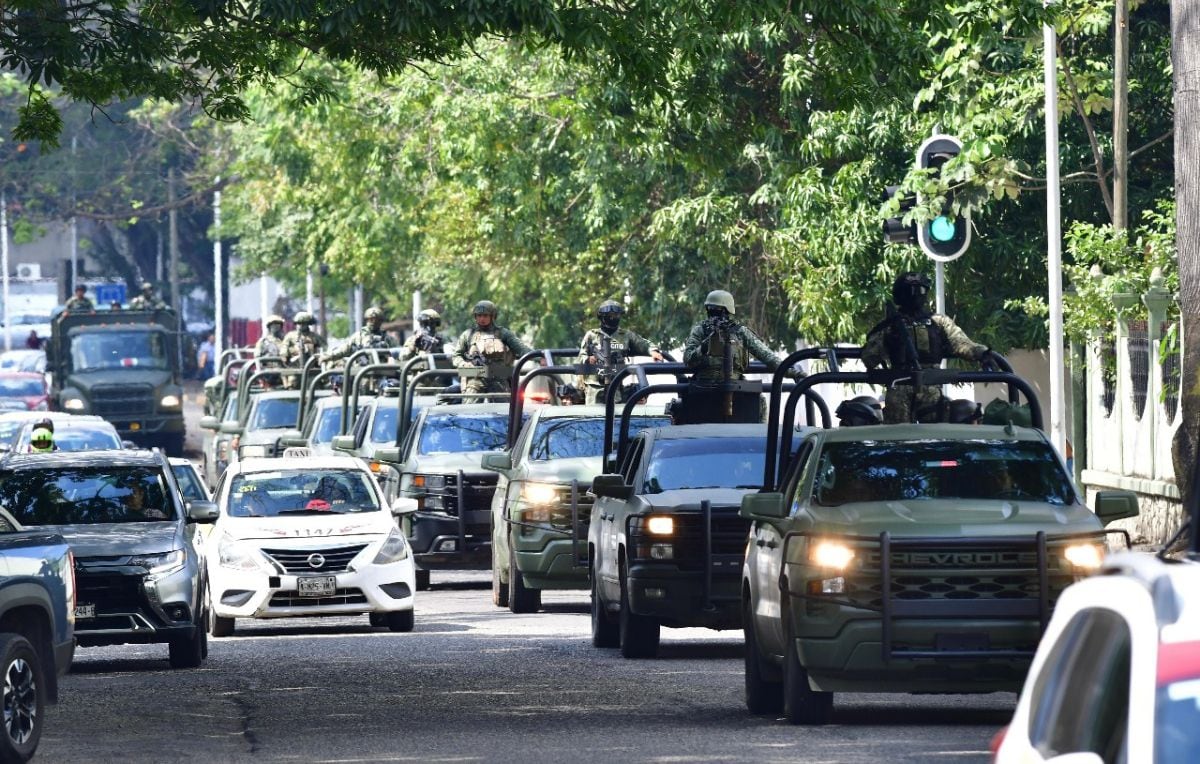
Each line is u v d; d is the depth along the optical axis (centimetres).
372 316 10400
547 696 4266
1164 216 8369
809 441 3916
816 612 3441
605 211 10306
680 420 5606
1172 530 7181
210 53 5788
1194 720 1178
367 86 12431
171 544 5262
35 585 3634
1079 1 7700
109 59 5878
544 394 7781
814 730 3556
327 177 13700
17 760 3353
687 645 5494
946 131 8212
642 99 5575
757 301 10581
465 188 12062
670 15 5272
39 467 5666
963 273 9056
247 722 3966
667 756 3256
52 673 3709
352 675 4822
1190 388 5344
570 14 5081
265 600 6134
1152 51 8900
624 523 4909
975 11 5569
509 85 11194
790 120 8956
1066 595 1420
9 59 5325
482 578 8638
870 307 9144
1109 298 7700
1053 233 6688
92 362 17100
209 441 14925
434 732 3712
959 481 3744
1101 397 8144
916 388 4244
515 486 6431
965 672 3391
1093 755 1198
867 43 5378
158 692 4578
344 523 6281
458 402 8244
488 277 12912
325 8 4809
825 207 8912
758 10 5234
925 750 3231
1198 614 1223
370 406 8988
